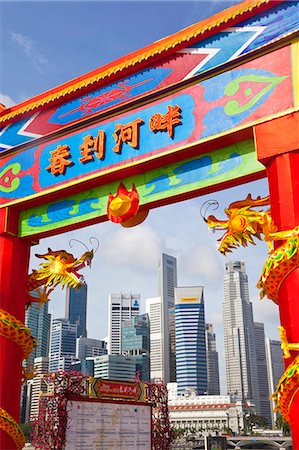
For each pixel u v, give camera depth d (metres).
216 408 119.25
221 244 9.73
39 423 14.57
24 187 12.12
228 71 9.69
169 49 10.36
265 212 9.33
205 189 9.83
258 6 9.33
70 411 14.52
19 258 12.12
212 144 9.59
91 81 11.40
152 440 17.06
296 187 8.28
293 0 9.12
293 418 7.50
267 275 8.21
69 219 11.54
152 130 10.37
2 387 10.62
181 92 10.20
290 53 9.00
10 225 12.13
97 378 15.75
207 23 9.93
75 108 11.78
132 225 10.95
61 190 11.42
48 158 11.94
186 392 158.88
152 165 10.35
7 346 10.95
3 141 12.90
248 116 9.14
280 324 8.06
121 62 11.08
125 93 11.00
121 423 15.77
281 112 8.77
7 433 10.45
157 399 17.97
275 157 8.66
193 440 85.31
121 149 10.73
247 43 9.48
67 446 14.12
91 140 11.26
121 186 10.77
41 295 12.30
